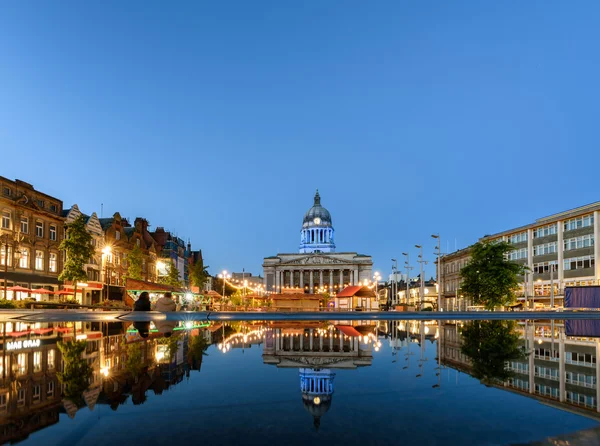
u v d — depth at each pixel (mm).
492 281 49062
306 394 4133
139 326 14227
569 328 16547
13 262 45188
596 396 4191
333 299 73625
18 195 46656
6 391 3936
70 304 40625
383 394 4176
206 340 9383
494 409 3660
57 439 2662
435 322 20984
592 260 54938
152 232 93312
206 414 3367
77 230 48969
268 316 23719
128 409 3434
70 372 4875
